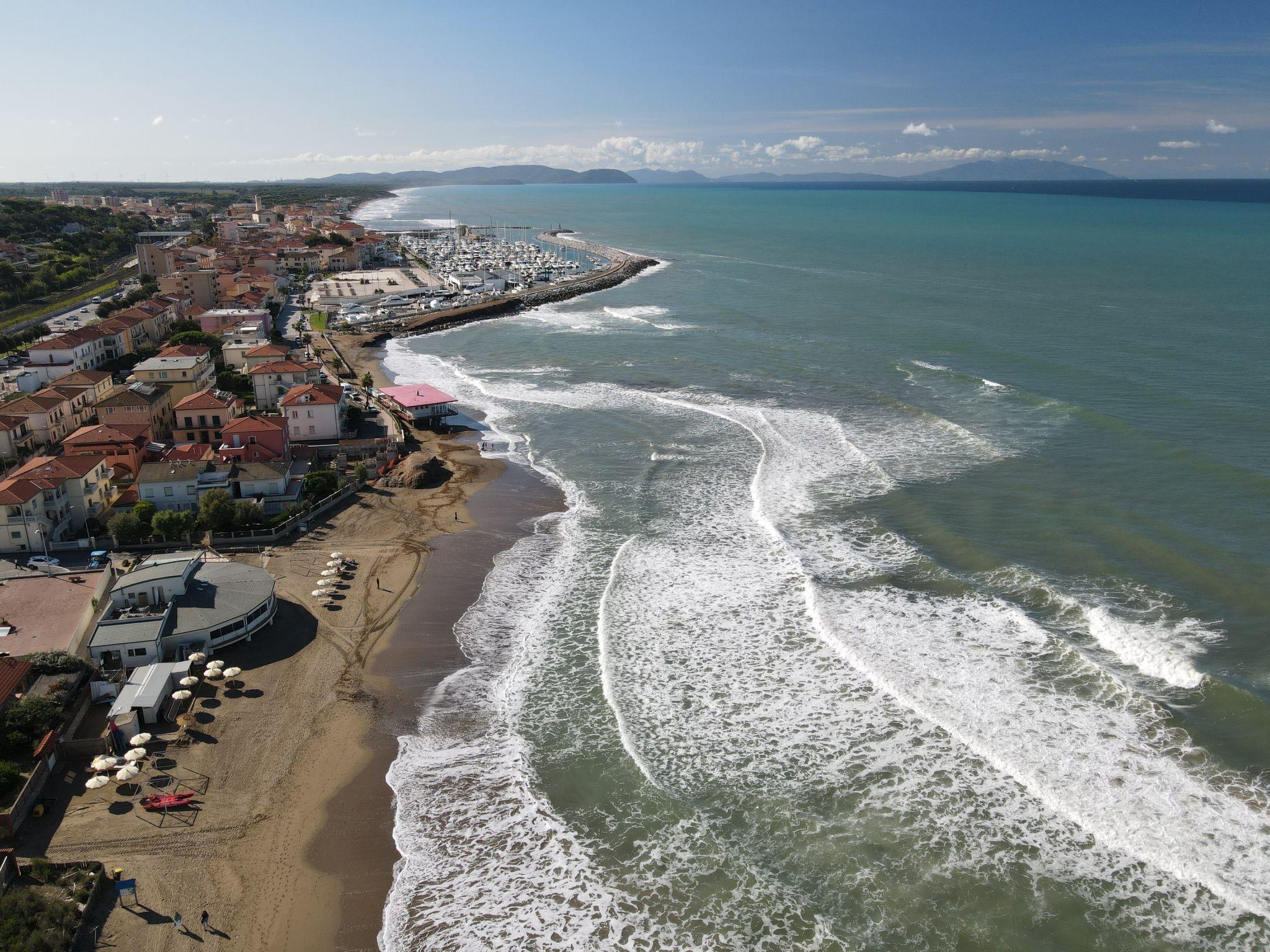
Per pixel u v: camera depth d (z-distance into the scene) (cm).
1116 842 3431
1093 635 4716
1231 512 5981
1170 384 9012
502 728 4294
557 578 5791
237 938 3103
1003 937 3066
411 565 5991
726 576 5684
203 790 3822
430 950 3100
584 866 3459
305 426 8362
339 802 3791
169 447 7975
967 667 4525
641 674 4684
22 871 3262
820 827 3606
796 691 4481
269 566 5928
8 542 5766
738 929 3159
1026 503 6344
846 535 6106
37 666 4309
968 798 3700
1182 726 3969
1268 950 2964
